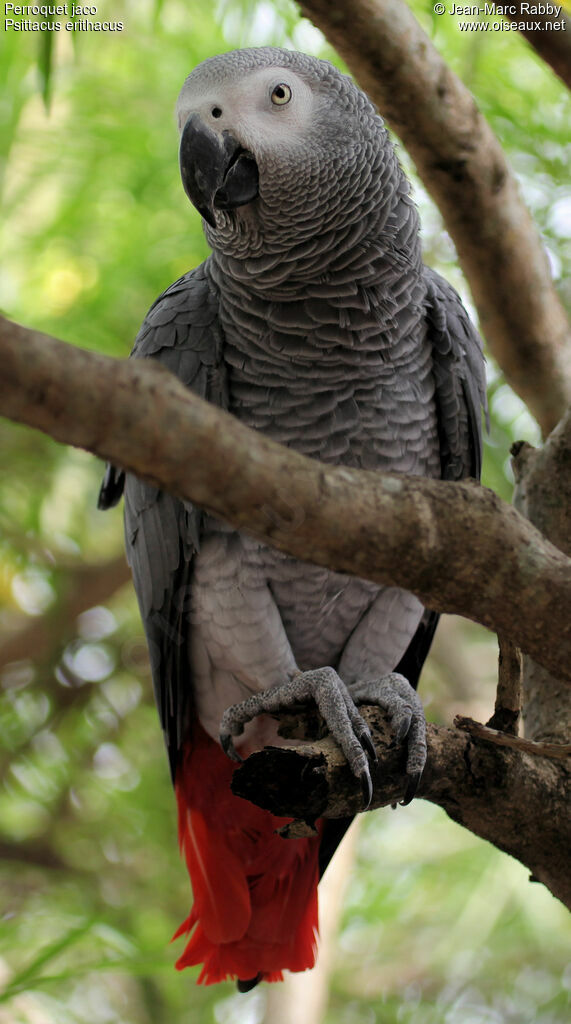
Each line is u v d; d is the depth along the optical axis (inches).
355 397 108.7
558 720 97.7
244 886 122.0
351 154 109.9
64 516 217.9
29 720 229.3
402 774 91.1
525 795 87.6
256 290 109.9
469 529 62.1
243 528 57.5
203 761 121.6
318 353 108.3
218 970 123.6
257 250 109.2
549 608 65.0
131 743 232.7
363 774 84.6
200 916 123.5
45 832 231.5
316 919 125.0
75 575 210.8
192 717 121.6
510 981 231.3
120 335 194.7
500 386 193.8
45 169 195.9
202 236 190.4
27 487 211.2
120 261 192.2
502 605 65.5
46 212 204.1
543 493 102.0
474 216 108.9
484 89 175.2
